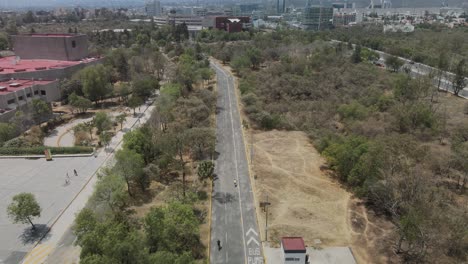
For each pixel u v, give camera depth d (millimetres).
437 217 56969
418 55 191875
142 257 43219
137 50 186000
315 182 83000
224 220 68625
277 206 73250
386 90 145125
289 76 150125
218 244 61125
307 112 124188
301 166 90625
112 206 64438
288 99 134875
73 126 113062
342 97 136375
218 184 81688
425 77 142125
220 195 77125
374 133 99312
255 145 102938
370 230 65688
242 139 106875
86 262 41000
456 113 121625
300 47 197875
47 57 169750
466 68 158250
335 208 72750
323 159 94688
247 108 124188
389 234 64250
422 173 70250
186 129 98875
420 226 55469
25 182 79875
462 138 98938
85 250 44969
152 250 49562
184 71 143125
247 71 167375
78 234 52531
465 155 81188
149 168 78438
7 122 108500
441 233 55219
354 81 152125
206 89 144625
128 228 54062
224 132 111562
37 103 110625
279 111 125625
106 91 136125
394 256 58781
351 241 62812
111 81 156875
